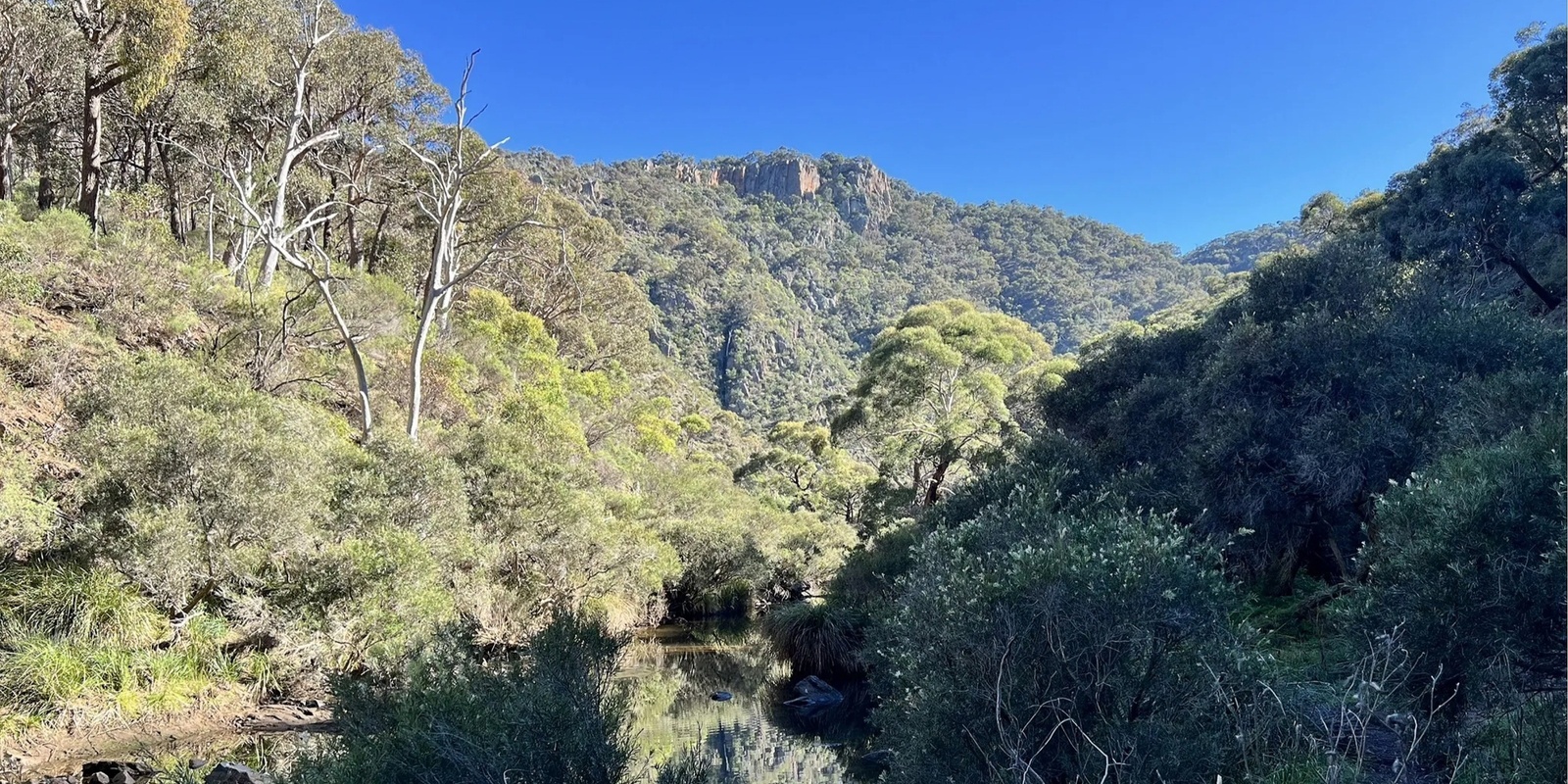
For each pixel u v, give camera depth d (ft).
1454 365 24.72
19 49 51.88
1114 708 14.74
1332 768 12.89
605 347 128.77
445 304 67.26
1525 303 47.93
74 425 28.60
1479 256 51.62
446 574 32.91
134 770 19.34
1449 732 14.17
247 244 56.95
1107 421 39.24
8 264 35.68
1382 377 25.58
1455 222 52.60
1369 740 15.53
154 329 39.50
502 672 21.74
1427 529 15.30
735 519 85.81
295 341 48.14
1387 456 23.85
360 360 41.75
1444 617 14.02
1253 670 14.92
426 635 25.73
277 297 48.98
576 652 23.06
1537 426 15.94
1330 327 27.55
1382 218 67.05
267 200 59.82
